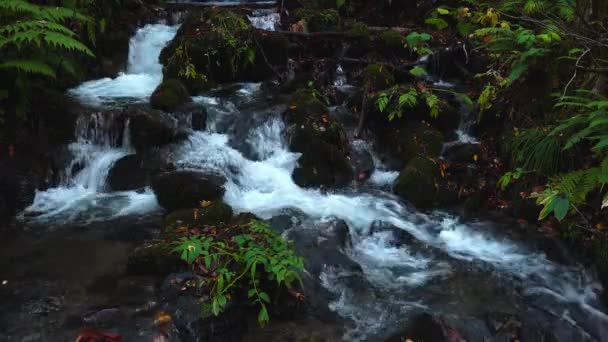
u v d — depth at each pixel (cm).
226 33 711
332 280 395
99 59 728
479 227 487
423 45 755
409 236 468
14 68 545
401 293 389
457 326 349
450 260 439
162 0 928
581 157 473
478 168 560
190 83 683
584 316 376
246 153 580
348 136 610
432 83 709
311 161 554
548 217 475
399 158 584
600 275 409
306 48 772
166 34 803
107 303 351
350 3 934
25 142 530
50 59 582
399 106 596
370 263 432
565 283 409
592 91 468
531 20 543
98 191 532
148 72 766
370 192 543
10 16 555
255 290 326
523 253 447
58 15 575
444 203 524
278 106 622
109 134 563
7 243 431
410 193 525
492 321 358
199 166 537
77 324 330
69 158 548
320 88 682
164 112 592
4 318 335
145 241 436
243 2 973
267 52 721
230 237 388
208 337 323
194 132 586
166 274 383
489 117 612
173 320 329
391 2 916
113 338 310
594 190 454
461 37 776
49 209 493
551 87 546
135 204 501
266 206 499
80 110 571
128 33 783
